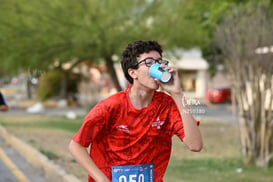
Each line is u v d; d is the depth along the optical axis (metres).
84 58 16.66
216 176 7.44
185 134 2.80
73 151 2.82
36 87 37.12
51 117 22.64
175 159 9.30
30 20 15.55
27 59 16.22
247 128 8.63
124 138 2.89
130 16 15.86
